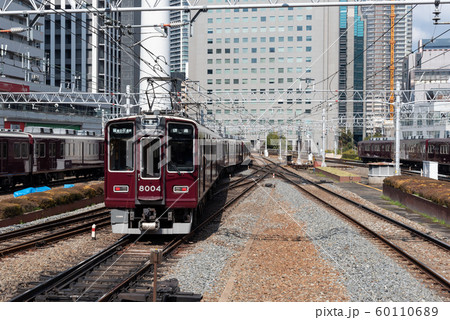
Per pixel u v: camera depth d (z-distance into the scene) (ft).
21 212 47.06
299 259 32.48
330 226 45.01
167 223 38.63
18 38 160.25
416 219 50.65
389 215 53.52
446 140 115.03
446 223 46.83
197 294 23.94
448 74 321.32
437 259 33.12
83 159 98.73
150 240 38.45
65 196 55.11
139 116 37.06
